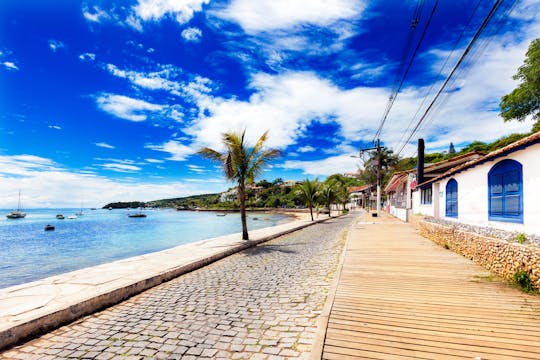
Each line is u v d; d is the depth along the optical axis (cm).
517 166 674
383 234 1320
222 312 422
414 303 422
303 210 7719
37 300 432
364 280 555
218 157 1295
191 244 1098
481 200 847
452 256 776
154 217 7006
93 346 327
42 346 331
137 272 620
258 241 1222
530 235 607
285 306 440
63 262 1420
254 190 10775
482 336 314
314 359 277
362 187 7094
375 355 282
